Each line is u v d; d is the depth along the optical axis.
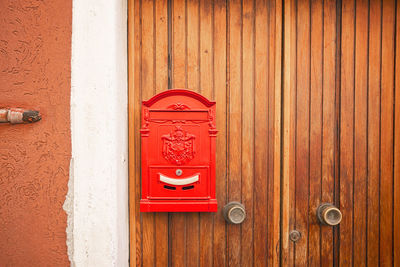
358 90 1.57
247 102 1.54
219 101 1.53
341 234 1.56
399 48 1.56
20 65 1.10
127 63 1.47
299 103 1.55
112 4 1.13
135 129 1.49
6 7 1.09
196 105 1.35
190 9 1.51
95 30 1.11
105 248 1.13
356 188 1.56
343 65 1.56
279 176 1.54
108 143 1.14
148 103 1.33
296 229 1.55
